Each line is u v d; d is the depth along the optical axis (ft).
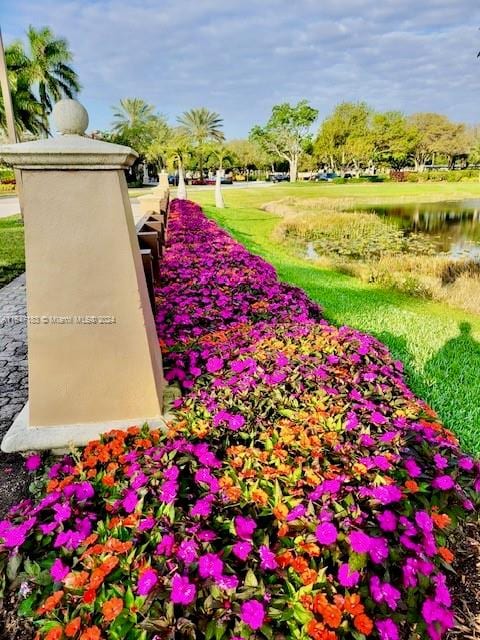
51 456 6.20
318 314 12.55
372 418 6.10
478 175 121.08
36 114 80.07
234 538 4.26
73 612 3.75
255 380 7.05
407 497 4.80
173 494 4.58
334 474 4.97
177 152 85.51
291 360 7.75
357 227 47.37
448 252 34.99
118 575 3.98
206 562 3.76
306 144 143.33
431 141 141.28
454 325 14.89
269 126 139.74
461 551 5.29
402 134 132.36
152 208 21.65
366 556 4.02
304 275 21.84
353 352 8.44
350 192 89.71
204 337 9.13
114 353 6.12
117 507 4.74
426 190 96.12
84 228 5.65
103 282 5.85
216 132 125.18
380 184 112.47
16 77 76.43
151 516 4.47
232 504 4.59
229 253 17.57
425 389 9.73
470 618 4.52
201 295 11.91
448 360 11.42
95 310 5.92
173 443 5.62
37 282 5.71
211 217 39.52
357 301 17.13
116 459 5.56
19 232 29.68
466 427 8.22
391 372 8.07
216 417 6.04
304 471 5.05
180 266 15.03
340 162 144.97
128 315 6.02
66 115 5.49
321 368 7.46
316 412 6.21
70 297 5.82
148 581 3.65
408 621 3.86
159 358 7.19
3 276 18.43
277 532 4.33
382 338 12.91
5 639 4.04
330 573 4.06
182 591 3.56
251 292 12.32
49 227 5.58
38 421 6.20
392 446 5.49
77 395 6.19
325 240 39.78
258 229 42.65
